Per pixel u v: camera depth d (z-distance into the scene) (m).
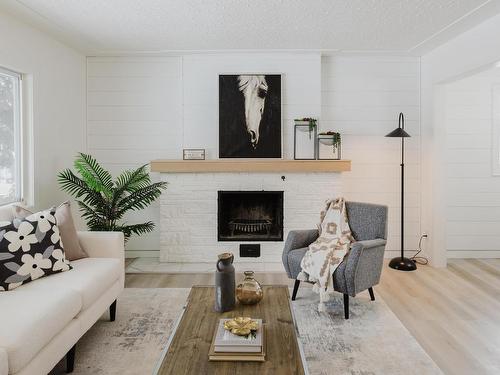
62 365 2.36
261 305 2.23
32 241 2.50
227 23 3.70
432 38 4.14
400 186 5.01
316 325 2.93
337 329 2.86
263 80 4.75
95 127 4.91
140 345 2.60
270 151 4.77
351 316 3.11
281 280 4.11
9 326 1.78
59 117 4.25
